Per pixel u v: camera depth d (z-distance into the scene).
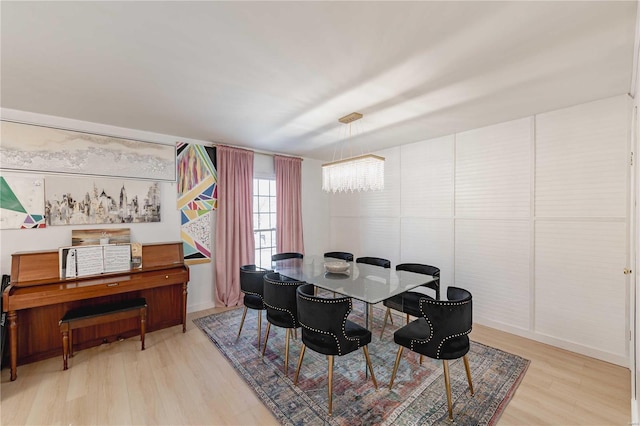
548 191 2.86
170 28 1.50
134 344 2.91
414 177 4.06
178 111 2.73
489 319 3.32
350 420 1.85
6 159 2.66
